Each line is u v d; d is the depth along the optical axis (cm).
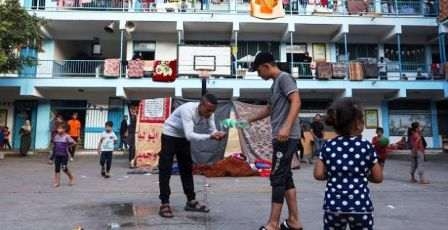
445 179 1110
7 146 2136
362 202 323
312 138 1716
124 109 2272
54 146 952
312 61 2295
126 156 1894
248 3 2336
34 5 2242
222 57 1803
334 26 2259
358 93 2297
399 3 2352
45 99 2256
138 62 2109
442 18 2188
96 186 922
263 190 862
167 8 2208
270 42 2398
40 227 532
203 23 2211
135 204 684
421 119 2373
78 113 2277
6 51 1720
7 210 645
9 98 2252
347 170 328
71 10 2147
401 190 889
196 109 570
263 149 1303
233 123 534
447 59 2388
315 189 887
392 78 2273
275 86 468
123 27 2159
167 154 580
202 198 752
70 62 2266
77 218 580
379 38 2416
